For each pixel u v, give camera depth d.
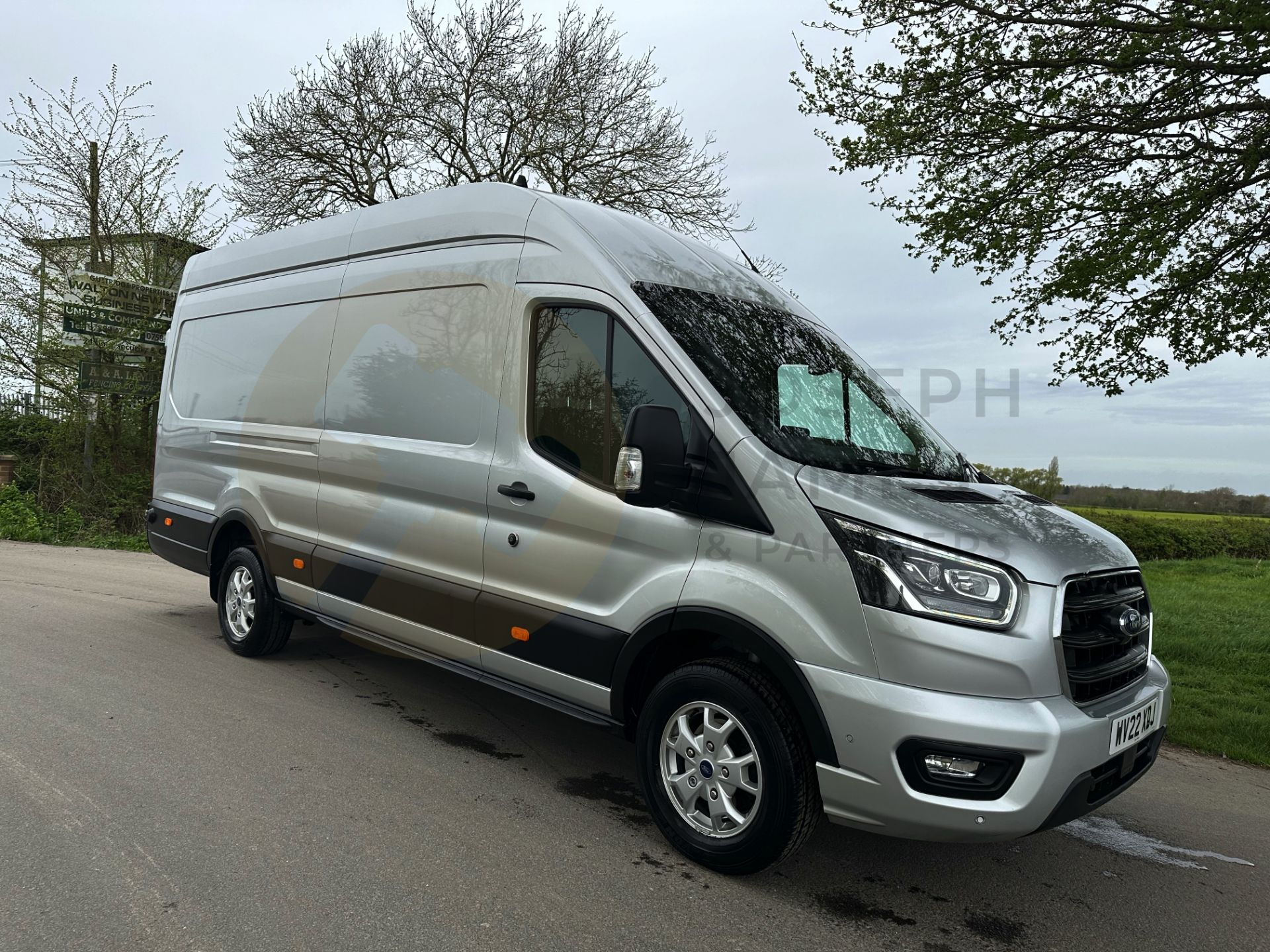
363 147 16.72
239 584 5.54
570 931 2.57
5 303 15.16
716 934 2.62
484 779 3.75
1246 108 7.21
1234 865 3.42
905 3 8.03
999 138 8.11
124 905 2.57
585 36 16.50
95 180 15.76
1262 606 10.30
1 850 2.87
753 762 2.93
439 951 2.42
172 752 3.82
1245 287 7.43
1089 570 2.83
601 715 3.40
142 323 15.51
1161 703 3.13
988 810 2.53
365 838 3.10
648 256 3.65
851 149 8.66
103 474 15.89
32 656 5.28
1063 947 2.71
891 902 2.92
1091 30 7.52
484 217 3.98
